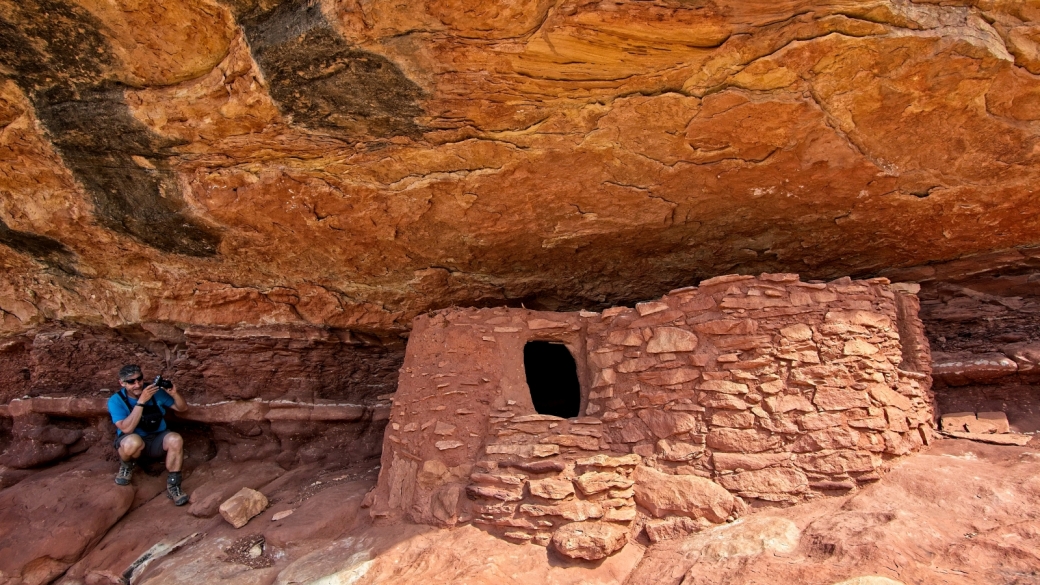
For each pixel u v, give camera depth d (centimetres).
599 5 309
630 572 351
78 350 640
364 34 328
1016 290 544
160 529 518
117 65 363
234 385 653
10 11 332
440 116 386
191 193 464
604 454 400
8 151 432
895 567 286
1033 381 486
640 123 390
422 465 441
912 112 375
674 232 506
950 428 456
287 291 599
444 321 485
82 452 621
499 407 442
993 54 333
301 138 407
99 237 527
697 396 398
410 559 378
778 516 354
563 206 475
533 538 374
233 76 363
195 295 597
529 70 348
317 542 442
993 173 422
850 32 325
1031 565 279
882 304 409
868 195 450
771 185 444
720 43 331
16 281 593
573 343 478
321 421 632
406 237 518
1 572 469
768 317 399
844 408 378
